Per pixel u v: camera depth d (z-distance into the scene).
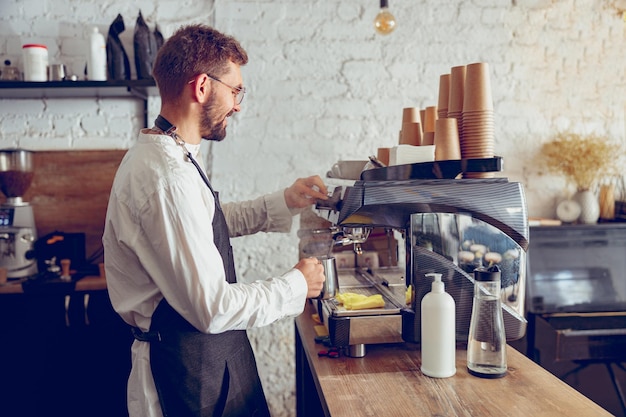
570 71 3.29
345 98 3.19
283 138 3.18
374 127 3.21
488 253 1.57
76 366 2.72
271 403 3.22
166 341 1.50
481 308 1.46
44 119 3.08
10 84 2.75
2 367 2.69
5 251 2.80
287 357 3.21
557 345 2.68
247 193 3.18
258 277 3.20
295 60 3.16
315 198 2.06
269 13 3.13
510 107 3.27
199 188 1.50
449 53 3.22
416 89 3.21
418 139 1.97
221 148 3.16
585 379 3.12
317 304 1.94
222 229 1.64
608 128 3.33
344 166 2.12
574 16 3.28
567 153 3.12
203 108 1.58
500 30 3.24
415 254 1.55
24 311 2.69
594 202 3.11
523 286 1.58
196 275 1.38
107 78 2.93
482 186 1.56
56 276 2.80
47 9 3.03
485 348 1.46
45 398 2.71
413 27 3.20
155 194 1.40
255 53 3.14
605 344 2.69
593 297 2.94
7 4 3.02
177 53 1.54
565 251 2.96
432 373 1.46
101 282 2.72
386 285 1.96
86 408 2.73
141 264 1.48
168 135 1.55
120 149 3.12
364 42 3.18
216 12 3.11
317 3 3.15
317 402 2.15
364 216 1.58
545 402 1.31
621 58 3.31
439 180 1.56
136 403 1.55
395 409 1.28
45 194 3.10
